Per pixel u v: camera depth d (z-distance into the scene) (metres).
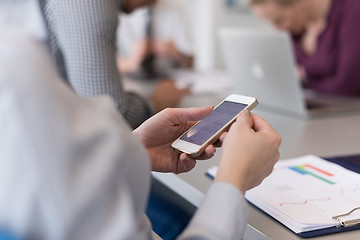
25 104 0.34
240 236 0.46
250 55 1.53
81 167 0.35
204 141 0.61
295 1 2.04
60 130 0.35
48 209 0.33
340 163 0.87
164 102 1.59
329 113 1.44
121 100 1.17
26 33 0.40
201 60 4.00
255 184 0.54
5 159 0.33
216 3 3.91
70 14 1.10
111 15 1.12
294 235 0.59
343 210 0.64
